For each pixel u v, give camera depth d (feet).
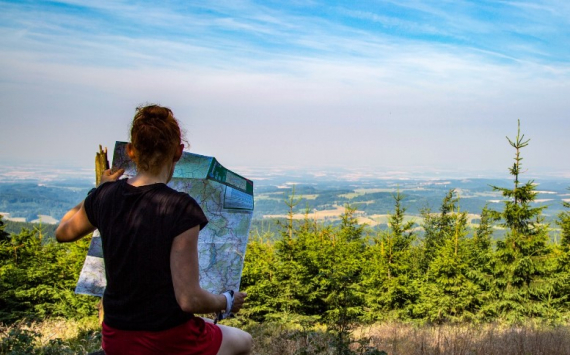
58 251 71.72
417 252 89.92
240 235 9.27
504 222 69.92
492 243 71.87
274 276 65.16
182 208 7.03
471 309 68.54
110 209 7.30
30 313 62.64
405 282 70.13
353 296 18.43
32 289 64.49
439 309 64.95
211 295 7.30
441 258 69.15
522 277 66.74
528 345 31.50
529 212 67.67
